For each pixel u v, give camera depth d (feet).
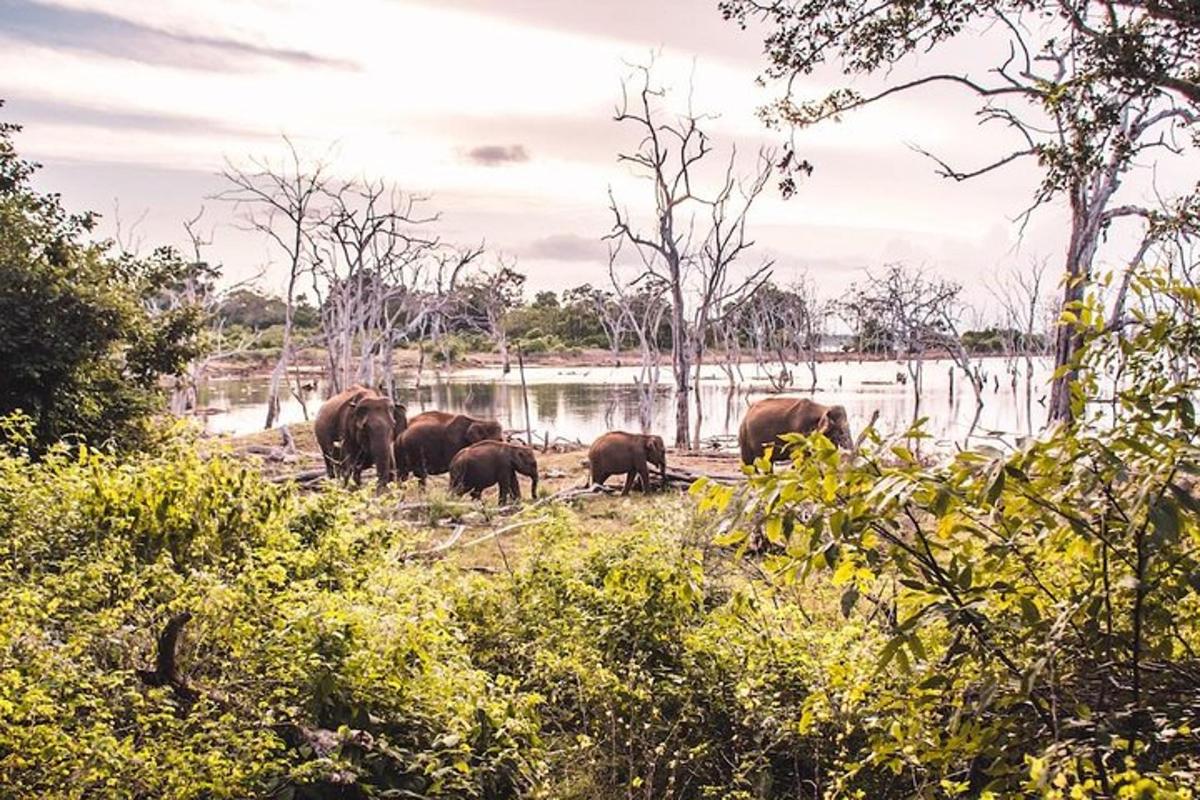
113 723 16.16
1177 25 38.17
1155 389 10.44
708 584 26.37
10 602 15.89
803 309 333.62
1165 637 10.96
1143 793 9.05
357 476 79.71
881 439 10.82
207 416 175.83
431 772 18.08
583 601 25.03
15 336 52.01
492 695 20.29
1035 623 10.49
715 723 22.27
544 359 378.94
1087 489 9.58
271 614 19.02
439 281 206.69
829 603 24.47
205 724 15.66
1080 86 42.06
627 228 138.31
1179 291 10.90
